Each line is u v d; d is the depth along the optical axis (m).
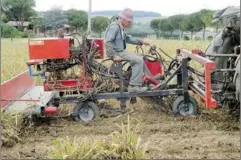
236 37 9.67
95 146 7.22
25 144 8.12
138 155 7.17
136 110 10.09
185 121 9.30
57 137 8.47
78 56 9.48
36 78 12.07
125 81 9.75
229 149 7.73
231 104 9.69
